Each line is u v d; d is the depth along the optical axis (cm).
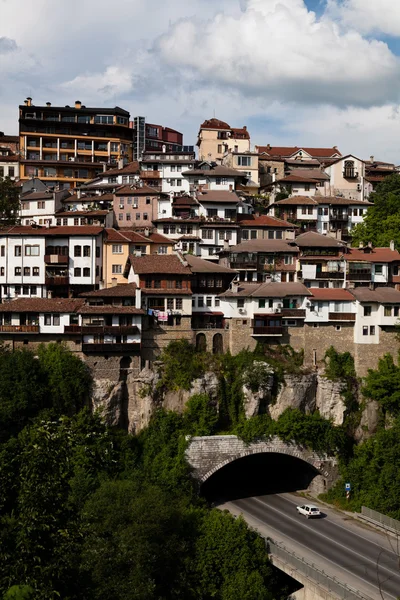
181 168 15012
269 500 9075
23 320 9156
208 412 9125
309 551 7344
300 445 9319
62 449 4325
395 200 13775
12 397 8325
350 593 6194
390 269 11431
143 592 5678
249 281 11169
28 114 17562
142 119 19150
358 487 9062
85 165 16912
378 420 9756
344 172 15900
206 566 6812
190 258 10806
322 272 11200
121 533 6194
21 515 3906
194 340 9738
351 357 10156
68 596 4147
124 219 13188
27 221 13912
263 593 6756
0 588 3672
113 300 9438
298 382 9644
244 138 17838
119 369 9150
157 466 8550
